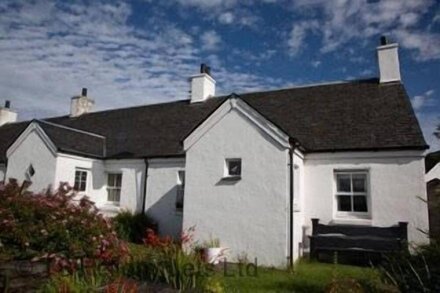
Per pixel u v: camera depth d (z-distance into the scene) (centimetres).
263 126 1134
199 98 1977
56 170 1541
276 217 1062
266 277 856
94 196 1706
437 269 645
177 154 1563
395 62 1469
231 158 1175
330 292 631
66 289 513
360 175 1231
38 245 621
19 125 2548
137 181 1670
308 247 1220
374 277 688
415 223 1109
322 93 1600
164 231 1544
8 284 556
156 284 633
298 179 1216
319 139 1309
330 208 1228
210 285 643
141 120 2034
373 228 1133
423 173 1123
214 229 1151
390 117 1280
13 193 667
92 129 2134
